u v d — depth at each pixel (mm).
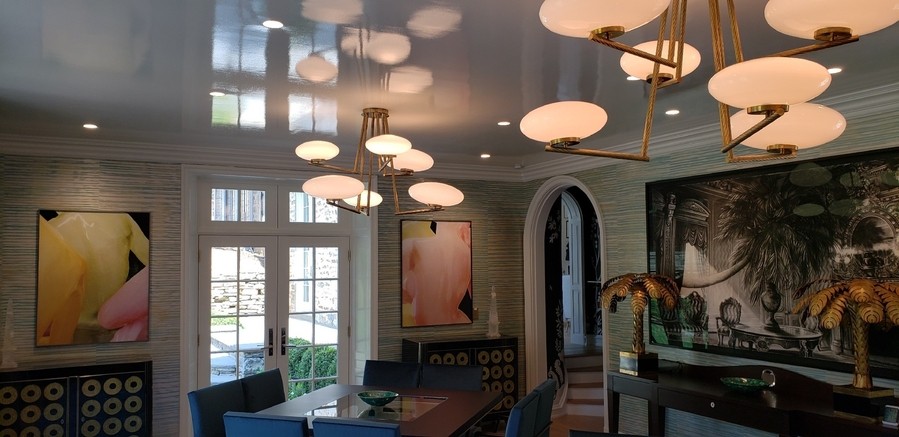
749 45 3008
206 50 3010
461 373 4598
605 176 5859
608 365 5762
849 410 3473
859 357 3531
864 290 3365
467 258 6707
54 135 4953
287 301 6250
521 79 3510
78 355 5129
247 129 4816
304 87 3656
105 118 4398
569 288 9211
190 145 5426
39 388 4727
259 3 2471
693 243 4961
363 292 6359
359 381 6383
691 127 4789
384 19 2639
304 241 6348
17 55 3061
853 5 1524
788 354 4254
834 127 1958
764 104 1667
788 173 4297
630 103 4062
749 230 4531
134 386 5031
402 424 3426
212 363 5914
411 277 6418
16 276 4957
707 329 4832
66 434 4781
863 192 3885
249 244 6098
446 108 4164
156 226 5406
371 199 4059
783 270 4305
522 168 6824
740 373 4430
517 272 6988
